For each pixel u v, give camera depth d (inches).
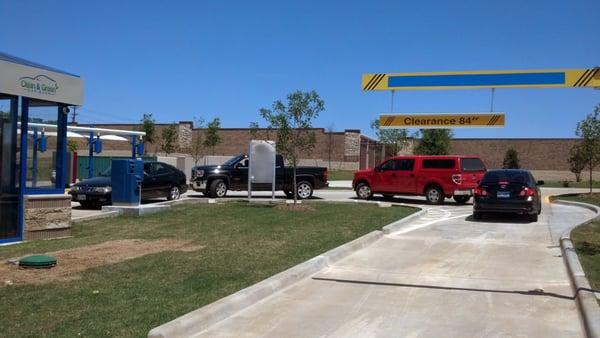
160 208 675.4
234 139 2500.0
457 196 897.5
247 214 652.7
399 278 348.5
